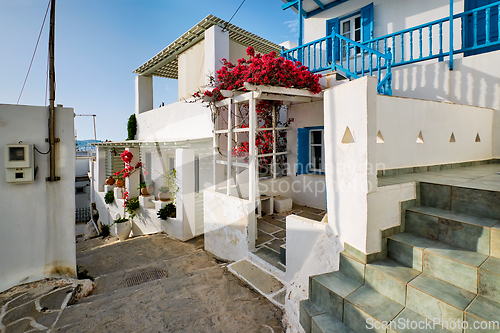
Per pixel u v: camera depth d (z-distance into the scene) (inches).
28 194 149.1
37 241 152.1
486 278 67.2
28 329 106.8
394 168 132.3
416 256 83.2
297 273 122.8
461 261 72.6
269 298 127.4
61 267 158.9
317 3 303.3
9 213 144.4
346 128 95.2
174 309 120.4
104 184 458.0
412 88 218.1
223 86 199.0
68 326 108.6
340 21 303.1
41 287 143.3
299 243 120.7
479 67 186.7
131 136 437.1
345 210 96.3
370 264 87.3
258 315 115.3
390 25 261.9
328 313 86.4
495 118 193.5
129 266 196.7
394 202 96.2
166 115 356.8
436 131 156.3
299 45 275.6
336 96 100.1
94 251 231.6
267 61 164.4
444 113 160.7
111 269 191.9
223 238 194.7
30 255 150.3
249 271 153.1
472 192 90.9
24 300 130.4
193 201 255.6
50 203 154.9
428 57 204.5
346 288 85.9
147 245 239.6
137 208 330.0
